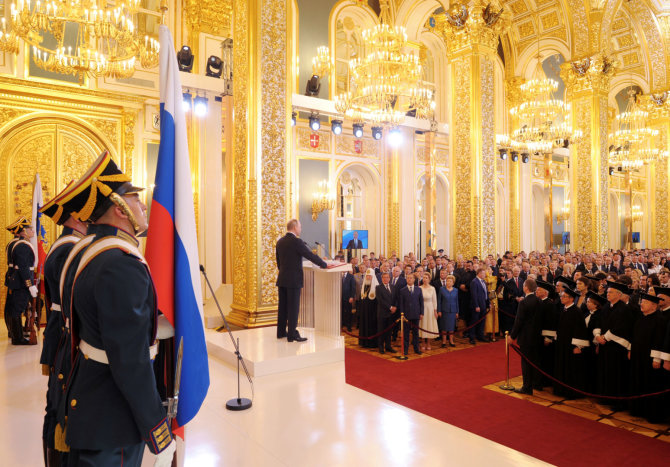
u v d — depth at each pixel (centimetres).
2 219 1094
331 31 1606
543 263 1414
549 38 1991
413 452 407
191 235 231
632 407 588
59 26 843
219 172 1288
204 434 431
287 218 908
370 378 741
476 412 596
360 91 1143
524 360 678
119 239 191
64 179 1167
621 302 621
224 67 1144
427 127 1673
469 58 1287
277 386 577
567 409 612
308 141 1555
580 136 1566
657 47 2075
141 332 173
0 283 1088
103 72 884
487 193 1293
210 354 727
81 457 179
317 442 421
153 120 1277
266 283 873
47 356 322
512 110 1463
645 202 2983
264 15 893
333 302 764
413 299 897
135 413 170
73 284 188
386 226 1709
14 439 400
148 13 1305
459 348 959
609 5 1689
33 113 1120
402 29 1124
